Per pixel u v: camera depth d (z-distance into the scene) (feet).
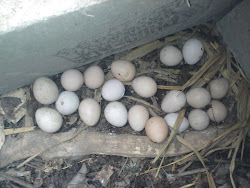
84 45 1.64
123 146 1.95
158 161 2.00
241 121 2.06
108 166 1.94
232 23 1.97
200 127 1.98
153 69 2.12
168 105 1.98
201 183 1.97
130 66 1.94
